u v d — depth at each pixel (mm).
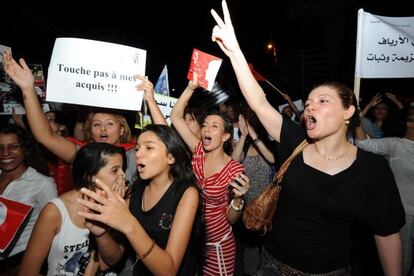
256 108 2189
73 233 1937
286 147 2160
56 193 2725
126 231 1476
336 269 1932
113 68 2828
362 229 3135
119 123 3043
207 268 2836
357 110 1977
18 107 3502
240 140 3672
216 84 4496
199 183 2920
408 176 3434
